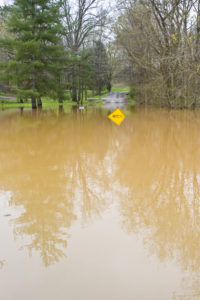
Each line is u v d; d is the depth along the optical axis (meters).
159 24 16.23
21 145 6.18
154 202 2.69
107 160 4.62
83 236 2.00
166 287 1.44
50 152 5.36
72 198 2.83
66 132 8.34
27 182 3.45
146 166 4.16
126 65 27.70
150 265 1.63
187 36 13.53
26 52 22.20
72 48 33.28
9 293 1.42
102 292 1.41
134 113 16.00
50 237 1.99
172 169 3.97
